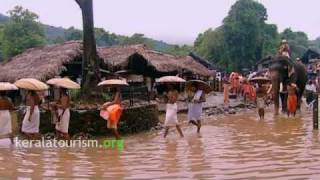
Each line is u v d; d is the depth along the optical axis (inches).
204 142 545.6
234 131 652.1
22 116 645.9
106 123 611.8
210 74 1649.9
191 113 647.1
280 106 1130.0
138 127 655.8
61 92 576.4
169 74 1366.9
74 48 1066.1
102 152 481.4
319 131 626.5
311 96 1101.7
